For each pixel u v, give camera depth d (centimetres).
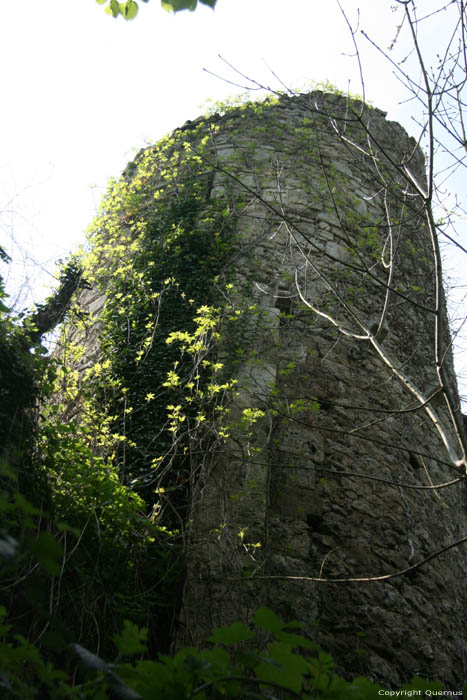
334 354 753
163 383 656
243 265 789
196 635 520
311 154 926
